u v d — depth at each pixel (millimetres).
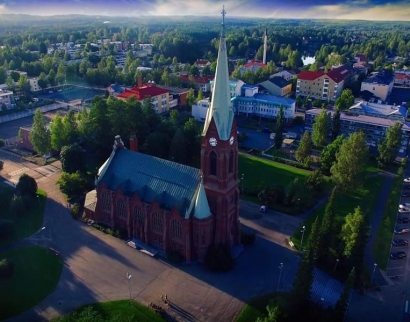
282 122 138250
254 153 140250
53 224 92312
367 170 127875
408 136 139500
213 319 65812
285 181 118000
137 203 83000
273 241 87250
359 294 73375
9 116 171250
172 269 77562
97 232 89562
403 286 75812
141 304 68812
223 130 71188
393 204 105125
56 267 77875
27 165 125688
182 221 76500
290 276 76062
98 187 89938
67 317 56062
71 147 114188
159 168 84688
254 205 102688
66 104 193250
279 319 61438
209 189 76750
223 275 76062
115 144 91500
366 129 146875
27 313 66750
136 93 173750
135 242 84812
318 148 146125
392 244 89375
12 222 87625
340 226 83562
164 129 132875
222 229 78188
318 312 62625
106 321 53656
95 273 76438
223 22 64375
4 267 74312
